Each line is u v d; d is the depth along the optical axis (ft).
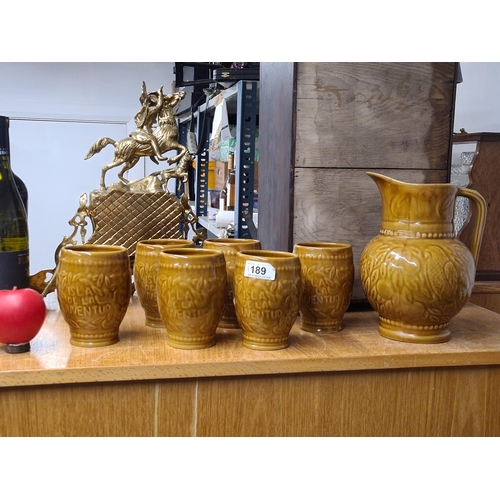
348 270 3.05
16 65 9.07
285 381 2.78
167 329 2.89
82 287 2.74
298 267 2.81
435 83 3.45
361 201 3.47
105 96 9.50
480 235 3.08
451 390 2.93
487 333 3.17
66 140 9.53
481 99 5.97
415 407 2.91
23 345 2.75
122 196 3.84
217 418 2.76
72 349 2.82
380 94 3.40
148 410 2.70
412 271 2.80
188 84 7.48
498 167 4.58
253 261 2.75
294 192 3.39
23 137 9.36
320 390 2.82
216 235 6.63
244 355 2.76
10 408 2.58
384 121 3.42
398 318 2.95
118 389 2.66
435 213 2.87
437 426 2.94
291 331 3.17
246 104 5.47
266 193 3.96
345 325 3.29
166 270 2.77
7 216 3.48
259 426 2.80
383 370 2.85
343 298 3.08
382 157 3.45
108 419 2.67
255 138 5.91
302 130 3.34
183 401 2.72
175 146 4.02
